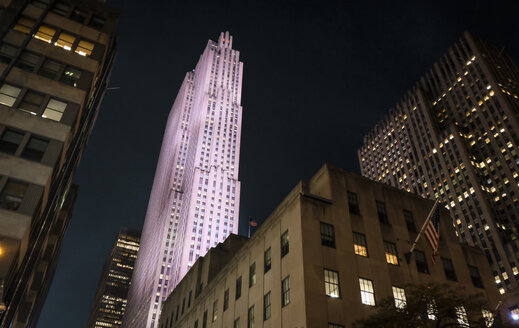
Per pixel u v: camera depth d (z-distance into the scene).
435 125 160.00
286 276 37.56
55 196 44.75
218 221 183.38
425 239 44.41
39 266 67.38
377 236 41.28
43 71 41.94
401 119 178.88
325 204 40.78
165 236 192.75
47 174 35.28
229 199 193.00
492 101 144.38
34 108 38.75
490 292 44.53
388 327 27.55
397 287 38.38
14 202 32.75
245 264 47.56
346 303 34.69
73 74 43.53
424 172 151.88
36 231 38.72
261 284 41.75
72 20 48.69
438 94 171.88
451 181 138.50
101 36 49.00
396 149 173.12
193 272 67.31
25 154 35.62
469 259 46.78
